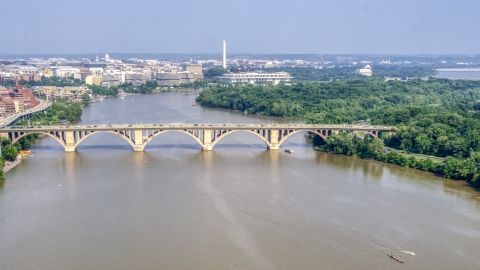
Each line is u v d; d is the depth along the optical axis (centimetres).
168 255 17912
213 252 18188
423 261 17862
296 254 18175
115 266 17088
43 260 17412
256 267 17188
